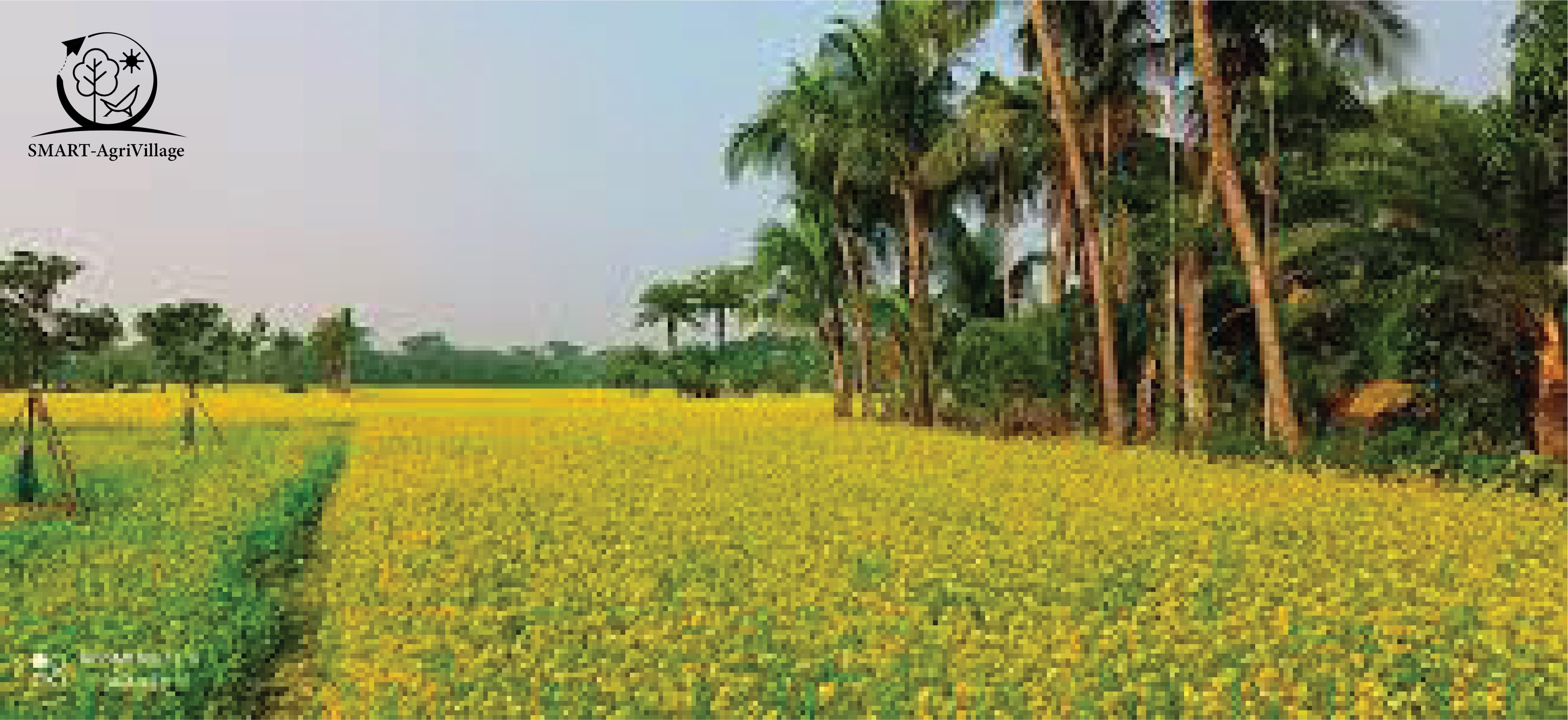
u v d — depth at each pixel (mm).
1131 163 35688
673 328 88438
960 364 39688
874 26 39812
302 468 25859
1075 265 37562
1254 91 30234
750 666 9766
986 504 17938
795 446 31000
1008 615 11289
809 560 13398
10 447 34781
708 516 17125
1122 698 8922
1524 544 14852
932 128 39969
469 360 145000
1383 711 8695
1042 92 34969
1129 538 14828
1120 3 31531
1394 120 24500
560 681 9234
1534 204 23484
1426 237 24172
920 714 8461
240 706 9391
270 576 14258
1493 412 25875
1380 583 12312
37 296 21891
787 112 41938
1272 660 9680
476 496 19578
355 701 8797
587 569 13141
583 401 76938
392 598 11805
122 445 34938
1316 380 31062
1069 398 36250
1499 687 9016
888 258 47531
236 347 86750
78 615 11383
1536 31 22188
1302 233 25312
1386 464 22359
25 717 8570
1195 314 31031
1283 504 17984
